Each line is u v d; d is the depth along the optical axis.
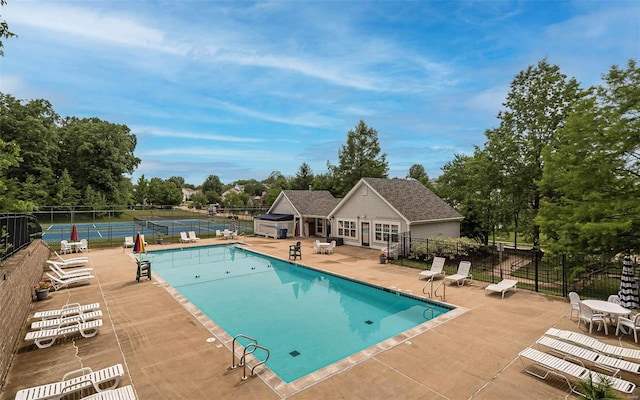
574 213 14.77
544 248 16.14
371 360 8.16
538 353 7.57
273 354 9.47
